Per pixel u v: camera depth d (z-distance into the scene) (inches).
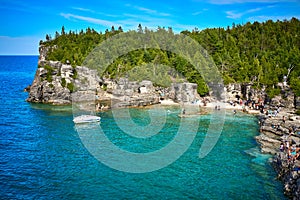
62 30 6476.4
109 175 1642.5
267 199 1396.4
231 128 2689.5
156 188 1498.5
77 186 1514.5
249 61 4365.2
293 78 3432.6
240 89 4055.1
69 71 4062.5
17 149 2084.2
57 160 1872.5
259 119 2972.4
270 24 5915.4
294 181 1434.5
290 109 3147.1
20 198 1391.5
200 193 1450.5
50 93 3929.6
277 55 4377.5
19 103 3909.9
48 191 1462.8
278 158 1763.0
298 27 5861.2
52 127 2664.9
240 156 1967.3
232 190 1483.8
